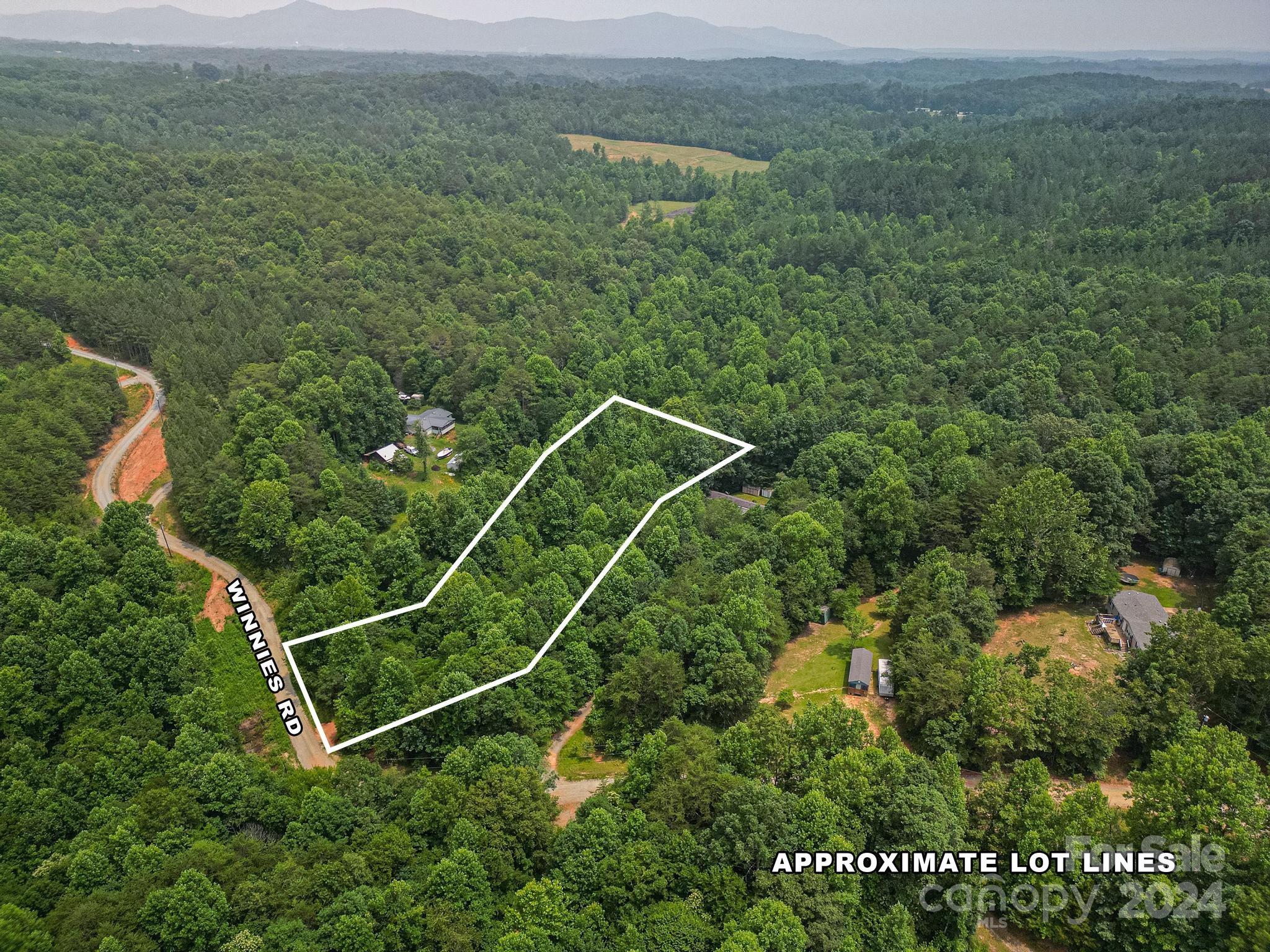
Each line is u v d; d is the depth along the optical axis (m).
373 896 61.28
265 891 63.00
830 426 162.38
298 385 160.50
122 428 156.00
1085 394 156.25
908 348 195.00
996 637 99.94
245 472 130.25
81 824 76.25
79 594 101.94
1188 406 145.88
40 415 139.75
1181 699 77.19
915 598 98.31
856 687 94.12
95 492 137.62
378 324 193.62
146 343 175.62
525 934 57.38
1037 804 64.25
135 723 86.75
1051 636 99.62
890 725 86.75
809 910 57.34
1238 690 78.88
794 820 62.59
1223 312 184.12
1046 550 103.44
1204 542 110.44
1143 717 78.06
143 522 115.94
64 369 157.62
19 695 86.50
